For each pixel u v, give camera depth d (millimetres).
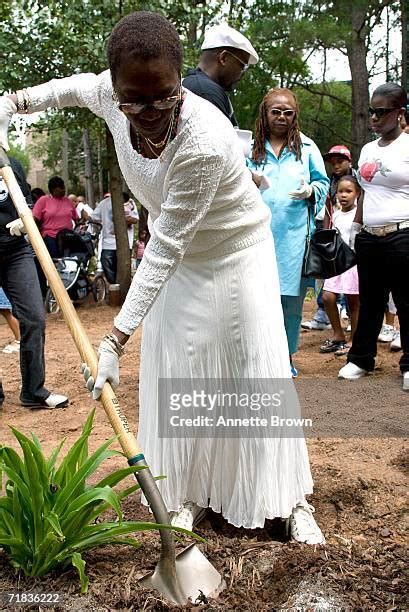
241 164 2750
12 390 6117
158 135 2500
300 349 7348
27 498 2627
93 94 2908
